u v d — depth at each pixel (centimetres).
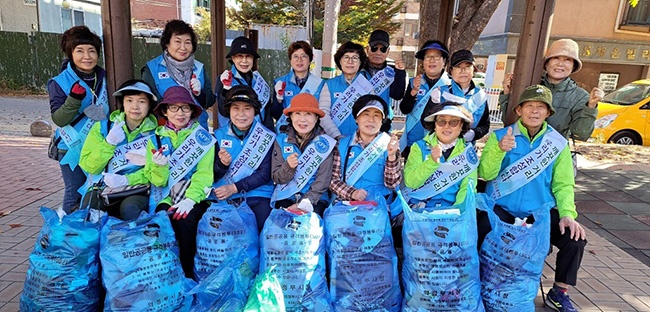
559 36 1407
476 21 570
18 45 1357
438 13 538
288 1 2170
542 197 263
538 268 226
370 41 344
